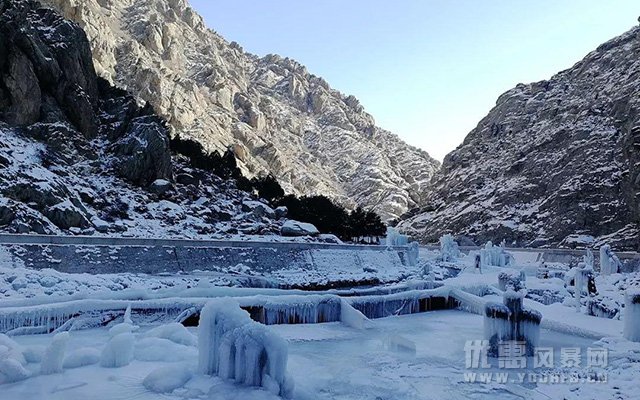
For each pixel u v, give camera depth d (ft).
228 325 42.68
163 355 47.78
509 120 359.46
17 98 134.62
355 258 134.82
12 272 73.87
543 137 305.53
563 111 314.76
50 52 148.15
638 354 57.06
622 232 212.23
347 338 71.87
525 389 46.39
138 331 64.08
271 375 39.96
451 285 108.78
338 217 188.44
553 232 237.66
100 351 47.96
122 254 93.15
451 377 50.57
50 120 141.38
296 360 57.72
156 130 152.05
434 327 82.69
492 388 46.80
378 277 123.75
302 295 84.17
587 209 231.91
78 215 108.47
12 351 42.88
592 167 248.93
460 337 73.72
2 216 93.76
